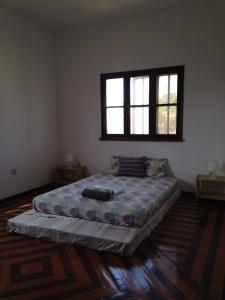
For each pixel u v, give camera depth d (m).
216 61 3.77
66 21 4.42
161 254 2.37
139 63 4.27
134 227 2.59
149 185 3.67
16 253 2.42
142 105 4.37
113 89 4.57
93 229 2.59
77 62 4.77
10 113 4.04
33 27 4.39
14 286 1.95
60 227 2.64
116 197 3.10
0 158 3.90
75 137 5.01
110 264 2.21
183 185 4.21
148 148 4.39
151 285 1.94
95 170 4.91
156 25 4.07
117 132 4.67
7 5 3.78
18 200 4.06
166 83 4.16
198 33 3.82
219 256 2.33
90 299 1.80
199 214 3.36
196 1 3.73
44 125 4.78
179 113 4.11
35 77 4.51
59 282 1.99
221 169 3.94
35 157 4.60
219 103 3.83
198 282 1.97
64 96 4.99
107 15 4.18
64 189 3.45
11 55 4.00
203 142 4.00
